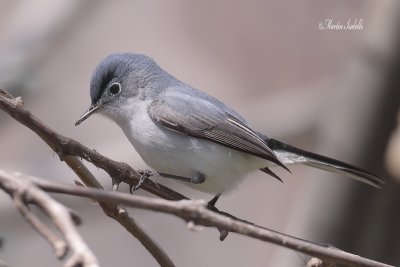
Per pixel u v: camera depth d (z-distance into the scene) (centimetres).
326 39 1480
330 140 1147
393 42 1108
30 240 1241
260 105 1430
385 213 1107
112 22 1503
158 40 1515
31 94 1360
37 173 1273
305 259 623
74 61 1448
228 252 1328
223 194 866
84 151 625
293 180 1393
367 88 1120
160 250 602
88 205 1273
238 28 1515
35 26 1384
